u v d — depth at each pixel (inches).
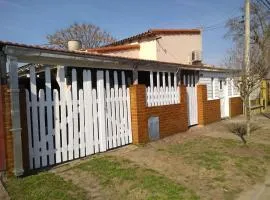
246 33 471.5
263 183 231.0
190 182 224.4
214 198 198.1
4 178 215.0
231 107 635.5
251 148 334.6
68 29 1408.7
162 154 298.0
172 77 440.8
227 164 270.1
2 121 215.6
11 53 218.5
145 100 348.8
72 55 263.1
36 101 241.8
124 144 329.4
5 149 216.8
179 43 681.6
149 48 644.7
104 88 305.7
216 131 447.2
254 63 453.7
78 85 311.9
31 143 238.8
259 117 631.8
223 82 626.8
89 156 284.2
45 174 229.6
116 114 319.3
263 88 766.5
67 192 197.2
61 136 262.8
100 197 193.8
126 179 223.6
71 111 268.5
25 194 191.3
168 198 191.6
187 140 373.7
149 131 354.3
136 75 347.9
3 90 216.1
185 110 436.8
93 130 289.9
